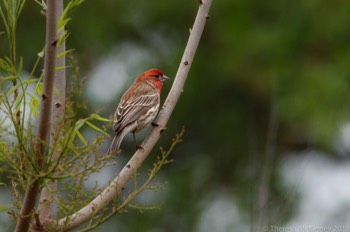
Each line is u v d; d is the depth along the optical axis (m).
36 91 7.11
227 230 18.92
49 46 6.46
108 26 21.16
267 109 20.09
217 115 20.75
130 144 19.58
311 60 20.00
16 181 7.56
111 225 18.95
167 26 21.44
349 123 19.08
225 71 20.45
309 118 18.66
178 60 19.88
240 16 20.67
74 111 7.10
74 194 7.02
